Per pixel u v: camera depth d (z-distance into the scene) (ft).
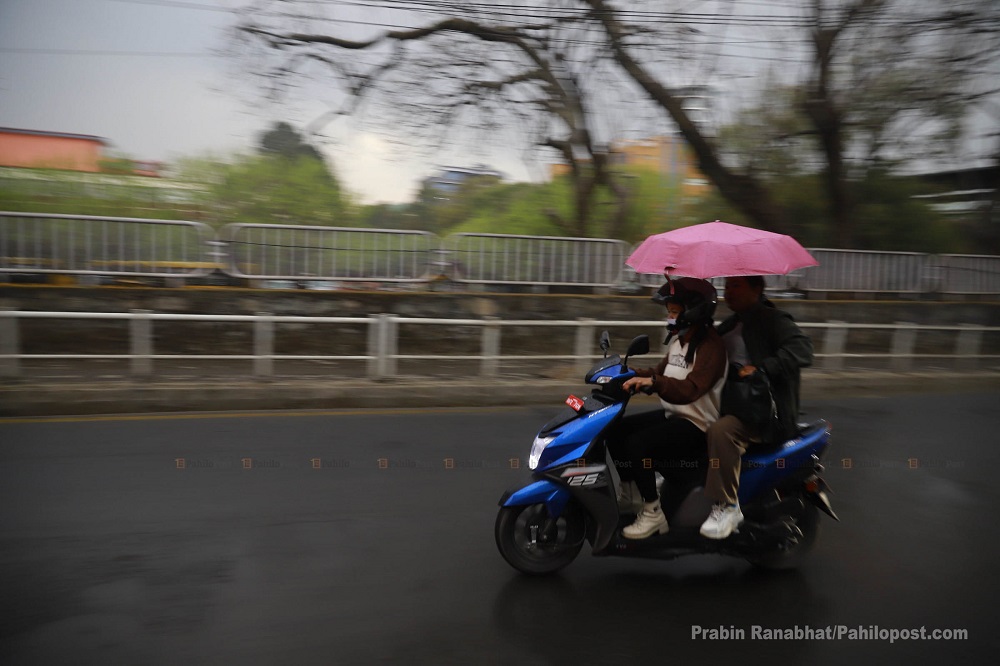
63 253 29.14
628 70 41.16
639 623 11.05
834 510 16.46
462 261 33.96
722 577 12.80
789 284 39.11
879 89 42.45
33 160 42.27
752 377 11.85
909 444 22.56
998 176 49.03
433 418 23.73
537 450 12.29
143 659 9.62
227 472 17.42
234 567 12.45
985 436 23.90
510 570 12.76
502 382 26.84
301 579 12.10
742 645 10.50
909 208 51.06
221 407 23.52
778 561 12.93
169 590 11.54
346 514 15.12
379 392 25.03
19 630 10.25
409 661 9.79
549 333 34.04
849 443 22.41
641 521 12.16
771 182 47.93
